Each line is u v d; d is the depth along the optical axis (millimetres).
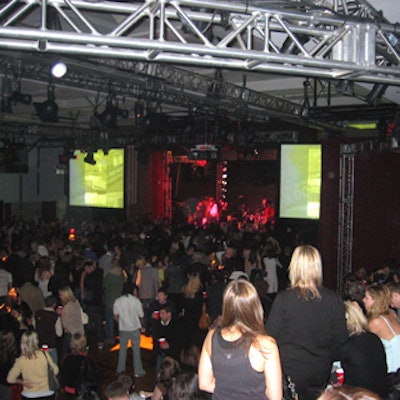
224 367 2309
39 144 20688
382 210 12570
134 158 20469
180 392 3469
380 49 4496
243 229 17984
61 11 3635
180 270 8602
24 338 5223
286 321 2748
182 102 10828
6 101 10070
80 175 21453
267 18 3916
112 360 7934
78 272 9023
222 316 2408
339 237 11570
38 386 5203
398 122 10312
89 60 6930
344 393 1343
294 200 16891
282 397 2492
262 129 15977
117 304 7141
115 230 15367
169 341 6016
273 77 11109
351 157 11383
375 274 8352
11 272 9891
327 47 4164
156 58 4035
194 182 23109
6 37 3504
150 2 3666
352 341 3062
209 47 3750
